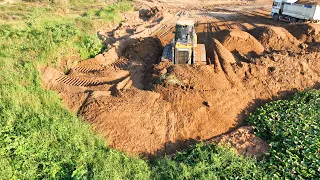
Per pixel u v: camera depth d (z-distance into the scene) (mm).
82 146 9094
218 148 9516
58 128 9438
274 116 11344
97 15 24547
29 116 9883
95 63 15922
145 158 9805
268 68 14562
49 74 13609
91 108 11297
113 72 14758
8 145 8148
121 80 14273
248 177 8234
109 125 10711
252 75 14102
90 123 10734
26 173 7703
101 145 9781
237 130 10984
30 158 8109
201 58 14383
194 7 30672
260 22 25297
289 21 24969
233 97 12742
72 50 16172
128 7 27984
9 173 7496
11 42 15055
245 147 9859
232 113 12180
